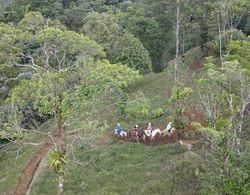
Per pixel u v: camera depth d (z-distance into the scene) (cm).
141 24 6500
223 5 3700
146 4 7369
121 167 3011
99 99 2147
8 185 3234
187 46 5756
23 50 2441
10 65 2314
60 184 2256
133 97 2286
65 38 2289
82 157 3209
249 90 2295
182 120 3188
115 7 8419
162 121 3650
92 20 5256
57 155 2208
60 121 2200
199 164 2795
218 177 2008
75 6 7538
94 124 2167
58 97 2153
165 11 6475
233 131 2283
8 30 2264
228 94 2336
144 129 3550
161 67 6488
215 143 2136
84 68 2212
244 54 2706
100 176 2948
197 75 4231
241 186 1962
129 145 3262
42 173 3188
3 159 3728
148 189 2742
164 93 4256
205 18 4694
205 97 2873
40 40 2277
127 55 4775
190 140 3225
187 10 4525
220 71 2628
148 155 3114
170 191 2698
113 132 3519
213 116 2455
